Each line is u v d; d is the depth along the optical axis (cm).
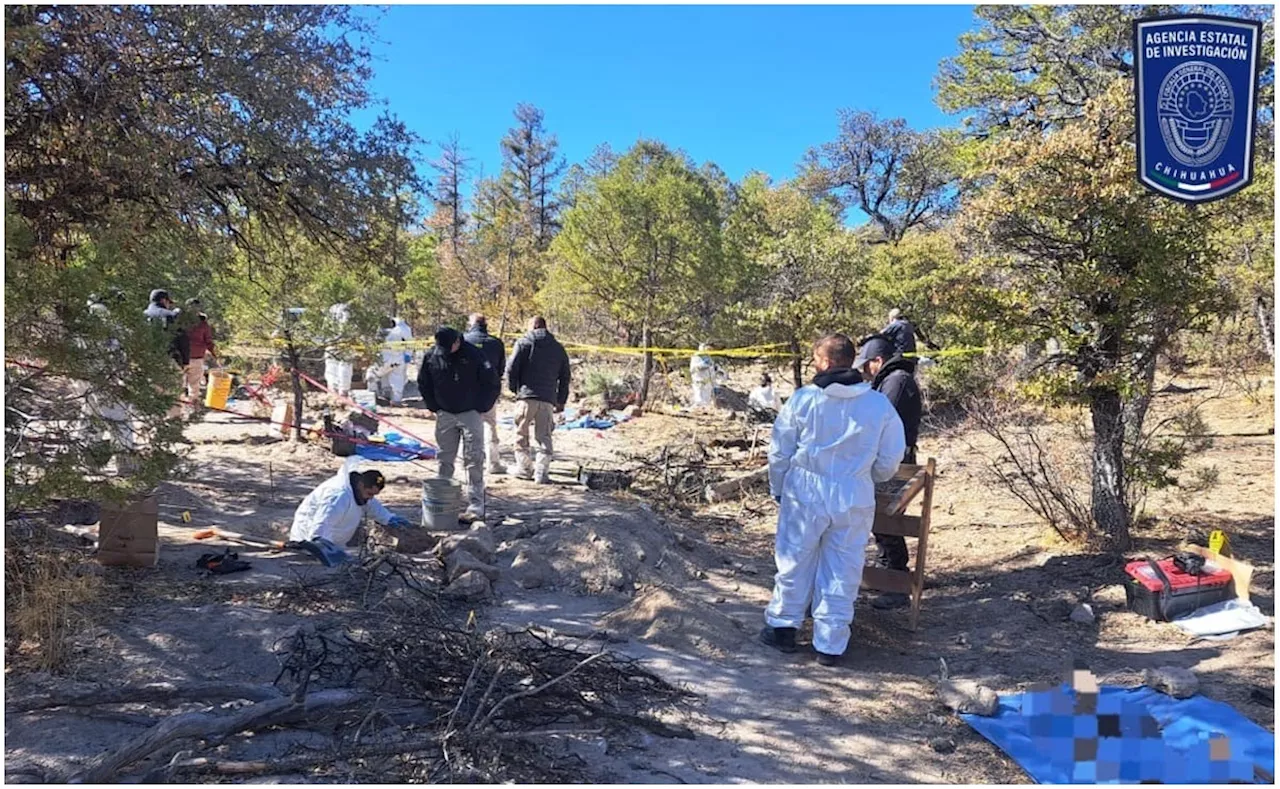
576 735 369
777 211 3141
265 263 990
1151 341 653
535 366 937
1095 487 689
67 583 471
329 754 344
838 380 483
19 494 431
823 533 496
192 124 696
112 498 471
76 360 445
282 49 743
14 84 604
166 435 480
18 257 456
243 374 1416
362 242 902
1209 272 633
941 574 675
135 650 442
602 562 625
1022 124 1091
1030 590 611
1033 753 386
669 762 373
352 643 421
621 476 970
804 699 448
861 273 1694
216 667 437
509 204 4312
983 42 2011
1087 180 623
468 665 410
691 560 686
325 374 1572
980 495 920
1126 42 1652
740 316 1781
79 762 336
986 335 690
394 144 860
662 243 1747
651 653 496
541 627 514
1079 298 659
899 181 3891
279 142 738
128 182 684
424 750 353
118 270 494
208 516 723
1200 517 776
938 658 509
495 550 650
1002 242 683
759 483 1002
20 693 387
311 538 617
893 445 490
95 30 636
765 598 620
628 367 1983
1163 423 718
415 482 920
